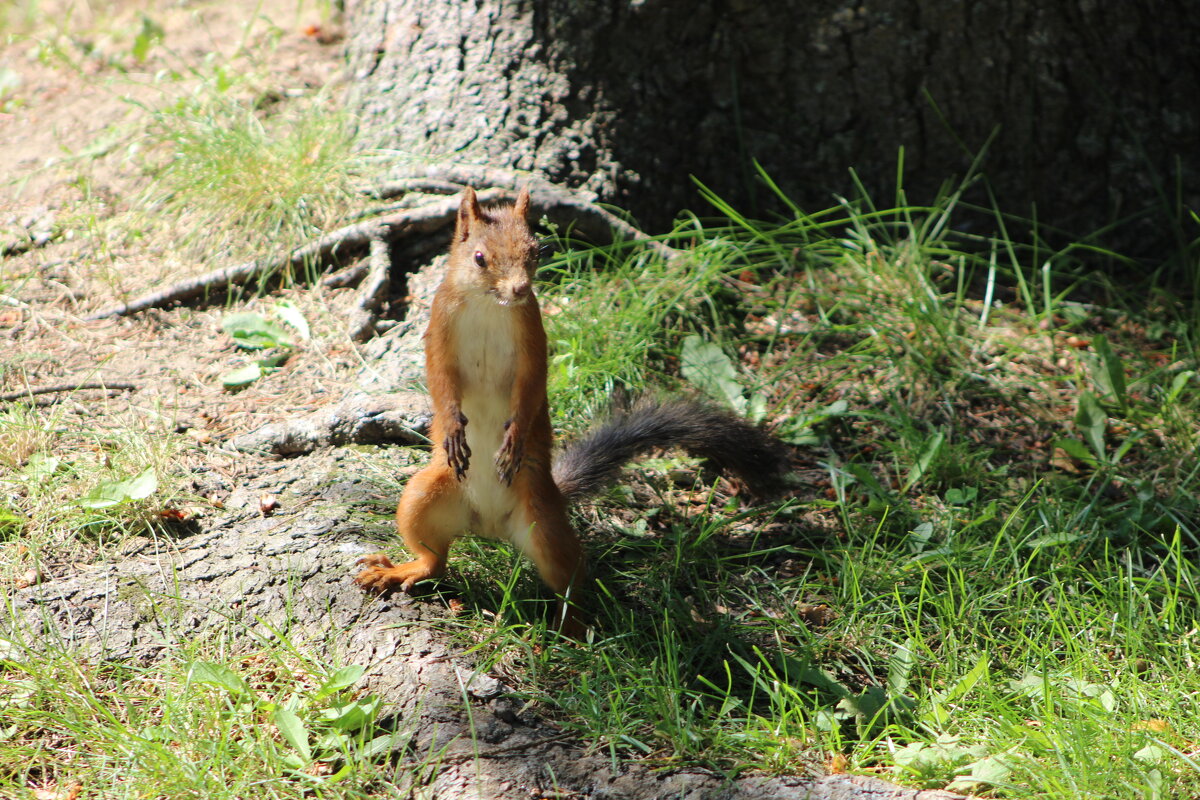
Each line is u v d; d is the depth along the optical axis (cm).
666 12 1128
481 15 1147
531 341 722
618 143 1135
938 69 1148
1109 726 644
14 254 1105
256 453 887
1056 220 1185
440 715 639
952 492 891
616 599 778
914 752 644
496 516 761
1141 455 953
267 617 716
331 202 1113
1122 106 1168
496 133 1120
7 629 696
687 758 637
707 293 1064
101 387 936
